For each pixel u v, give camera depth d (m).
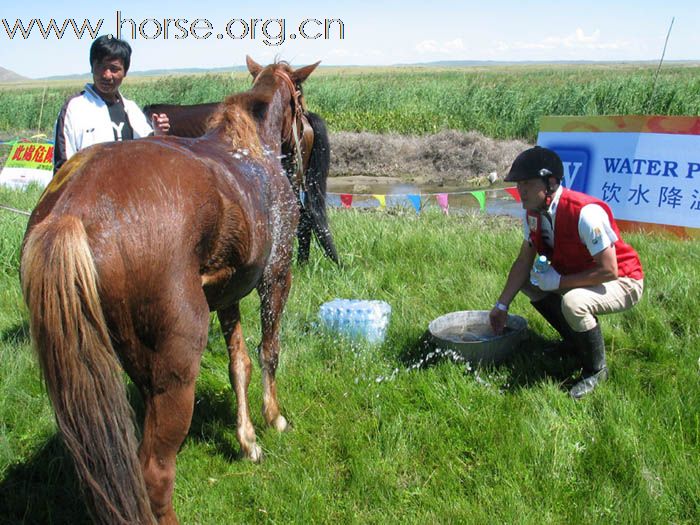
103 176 2.09
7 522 2.78
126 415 2.01
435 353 4.10
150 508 2.08
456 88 23.94
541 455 3.13
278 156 3.68
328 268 5.92
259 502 2.94
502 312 4.08
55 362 1.90
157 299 2.08
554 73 50.19
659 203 7.49
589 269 3.65
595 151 7.99
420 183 14.43
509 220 9.45
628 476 2.98
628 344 4.25
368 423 3.48
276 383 3.90
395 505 2.91
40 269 1.87
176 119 5.50
